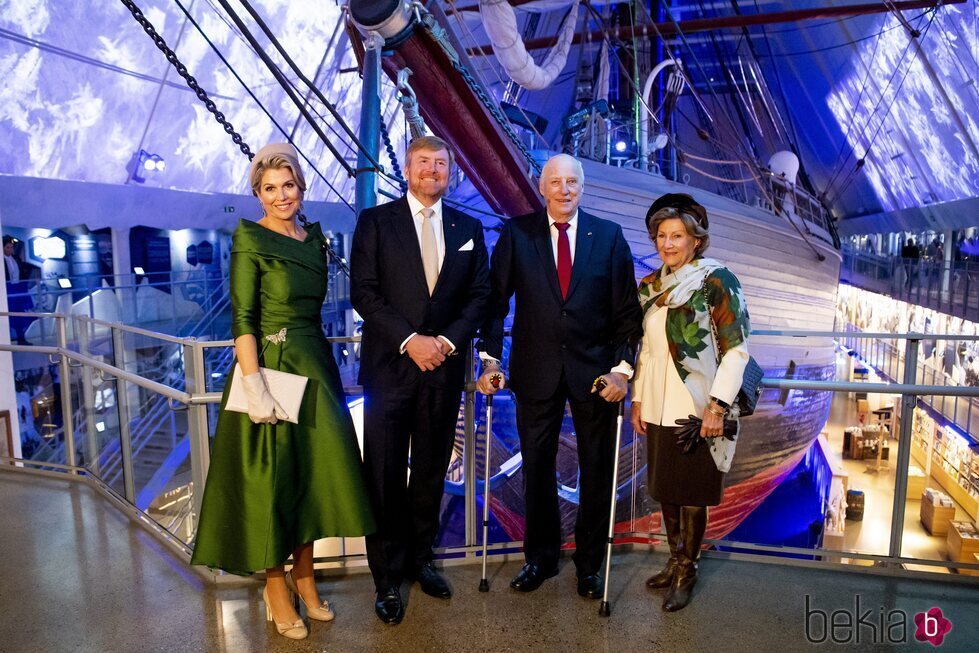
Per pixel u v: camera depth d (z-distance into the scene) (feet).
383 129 13.42
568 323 6.68
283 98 33.04
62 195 25.50
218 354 26.22
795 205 32.83
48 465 11.24
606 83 29.17
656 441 6.74
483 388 6.85
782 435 22.26
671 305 6.49
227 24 27.09
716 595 7.17
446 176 6.56
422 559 7.23
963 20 28.14
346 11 12.92
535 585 7.23
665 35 35.24
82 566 7.93
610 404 6.92
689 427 6.42
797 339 30.53
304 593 6.67
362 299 6.51
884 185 52.08
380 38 12.94
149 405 14.83
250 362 5.77
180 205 31.58
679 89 33.01
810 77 47.09
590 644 6.26
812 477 29.07
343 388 6.58
